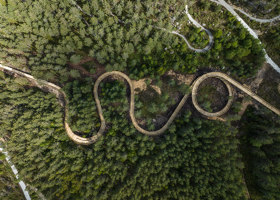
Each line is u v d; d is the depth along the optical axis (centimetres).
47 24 5822
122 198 5069
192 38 6028
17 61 5959
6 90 5928
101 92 6072
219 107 6053
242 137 5850
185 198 4988
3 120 5550
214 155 5128
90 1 5959
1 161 5819
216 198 5059
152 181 5097
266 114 5650
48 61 5809
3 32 5925
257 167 5284
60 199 5062
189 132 5378
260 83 6000
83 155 5494
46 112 5666
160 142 5553
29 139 5434
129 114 5994
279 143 5103
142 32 6062
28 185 5584
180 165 5291
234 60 6050
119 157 5300
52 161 5362
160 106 5791
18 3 5694
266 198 5188
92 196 5053
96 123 5866
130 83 6059
